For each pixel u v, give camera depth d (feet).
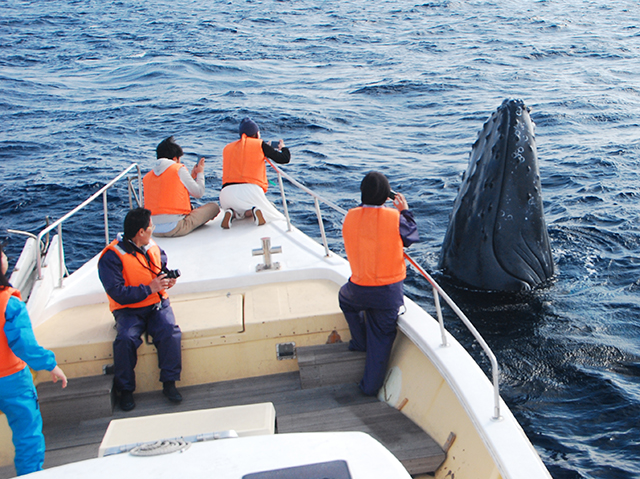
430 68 101.35
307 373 13.56
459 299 24.71
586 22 152.46
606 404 17.66
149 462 5.97
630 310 23.08
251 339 14.07
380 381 13.04
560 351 20.59
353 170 47.01
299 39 142.20
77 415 12.98
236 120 67.67
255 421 8.25
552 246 29.40
